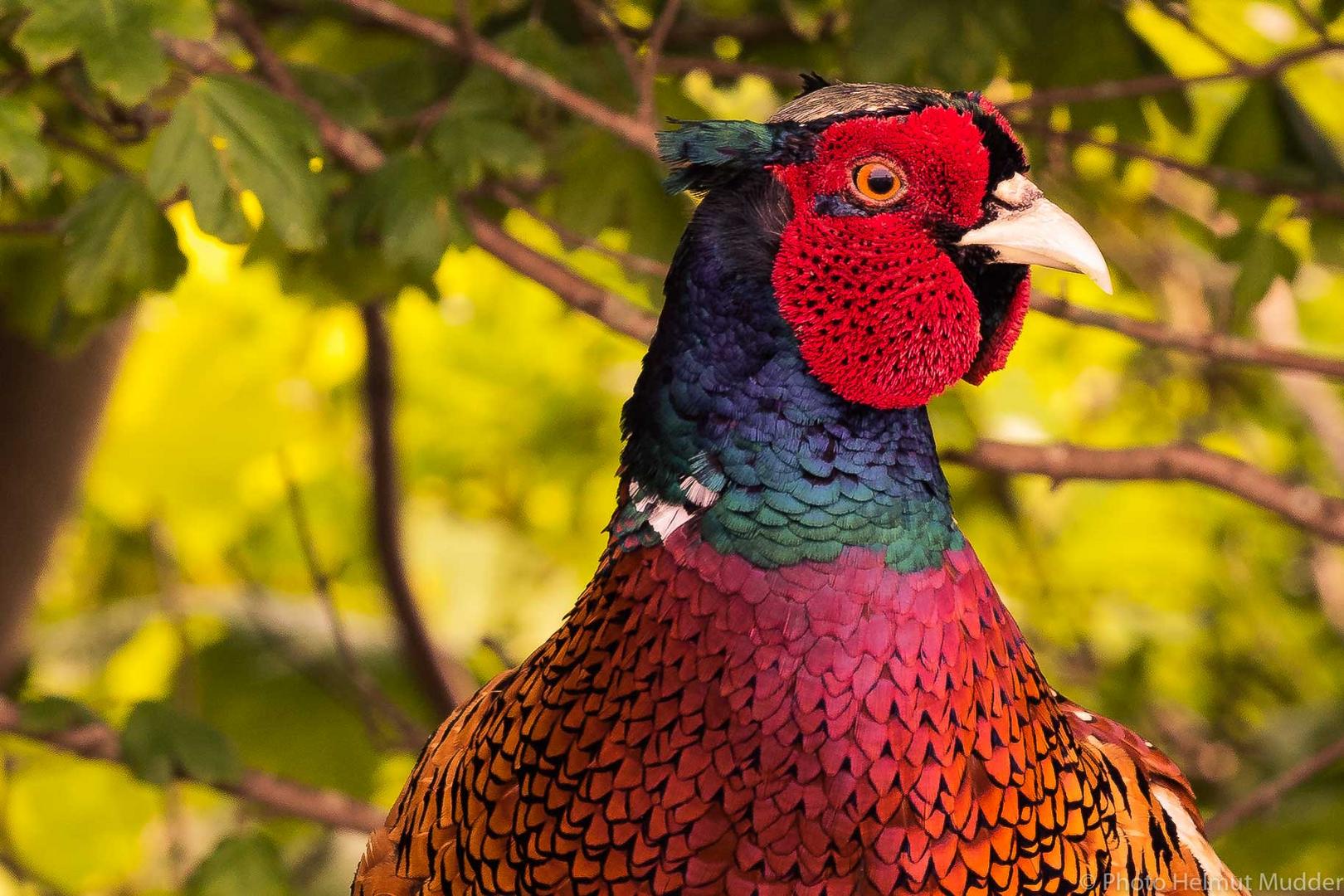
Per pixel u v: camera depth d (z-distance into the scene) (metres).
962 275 4.30
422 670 9.32
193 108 5.94
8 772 10.95
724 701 4.12
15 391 8.51
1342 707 9.69
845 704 4.08
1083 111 7.81
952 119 4.24
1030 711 4.41
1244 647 12.66
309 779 10.30
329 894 9.45
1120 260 10.91
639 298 10.38
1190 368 11.74
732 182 4.30
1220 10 8.59
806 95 4.52
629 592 4.25
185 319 11.19
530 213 6.95
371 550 10.34
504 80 6.90
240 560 13.23
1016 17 7.04
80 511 11.24
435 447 13.48
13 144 5.72
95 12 5.60
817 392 4.14
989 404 11.38
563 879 4.32
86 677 11.71
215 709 10.25
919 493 4.20
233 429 11.64
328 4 7.73
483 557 12.95
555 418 13.27
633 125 6.54
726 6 8.41
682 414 4.20
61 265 6.98
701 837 4.18
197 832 12.35
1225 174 7.35
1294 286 7.73
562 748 4.31
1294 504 7.11
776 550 4.10
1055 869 4.39
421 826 4.75
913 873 4.17
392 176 6.55
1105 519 13.05
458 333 12.70
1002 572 12.98
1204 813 9.70
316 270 7.46
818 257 4.17
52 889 9.89
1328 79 9.15
